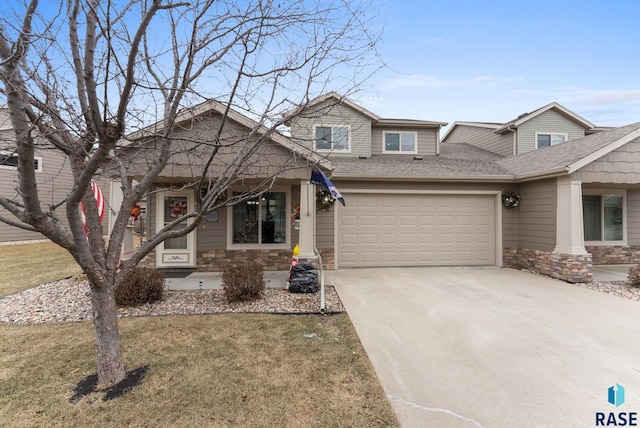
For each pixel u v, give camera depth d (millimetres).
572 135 14000
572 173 7695
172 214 8688
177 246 8742
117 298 5438
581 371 3428
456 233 9727
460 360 3676
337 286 7152
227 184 3461
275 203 9102
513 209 9680
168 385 3145
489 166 10758
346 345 4051
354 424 2613
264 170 6750
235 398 2945
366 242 9508
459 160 12016
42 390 3043
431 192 9586
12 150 3107
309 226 7355
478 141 16062
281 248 8992
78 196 2582
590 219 10023
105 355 3148
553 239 8281
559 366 3533
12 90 2268
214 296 6238
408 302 5906
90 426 2570
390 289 6879
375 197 9531
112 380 3152
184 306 5602
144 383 3170
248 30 3170
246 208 9016
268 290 6695
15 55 2287
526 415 2721
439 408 2814
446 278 8031
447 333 4449
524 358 3719
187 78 3195
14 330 4504
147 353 3797
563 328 4625
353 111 12039
